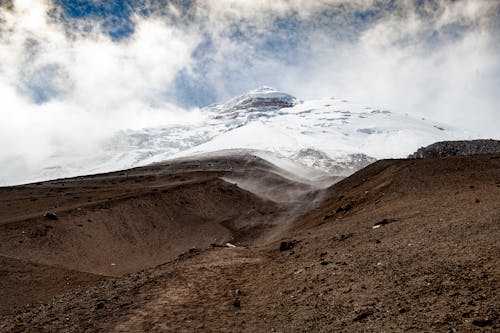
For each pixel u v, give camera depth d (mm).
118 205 50750
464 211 19125
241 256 21938
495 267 11625
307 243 21875
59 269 27484
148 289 16938
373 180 43125
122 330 13062
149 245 45875
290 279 16328
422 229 17812
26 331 13367
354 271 14922
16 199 58938
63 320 14258
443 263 13078
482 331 8711
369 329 10297
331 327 11094
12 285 23969
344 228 23484
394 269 13883
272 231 55750
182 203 62562
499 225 15211
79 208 46531
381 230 19906
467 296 10469
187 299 15586
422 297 11195
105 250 40312
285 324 12180
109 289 17672
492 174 29203
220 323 13164
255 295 15461
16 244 34688
